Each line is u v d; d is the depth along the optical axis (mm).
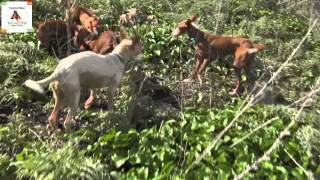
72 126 3211
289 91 3947
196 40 3764
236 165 2834
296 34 5012
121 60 3180
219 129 3098
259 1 5621
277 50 4488
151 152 2906
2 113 3342
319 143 3010
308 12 3754
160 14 5121
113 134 2939
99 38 3748
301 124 3158
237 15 5445
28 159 2689
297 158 2949
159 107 3426
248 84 3844
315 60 4312
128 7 5168
